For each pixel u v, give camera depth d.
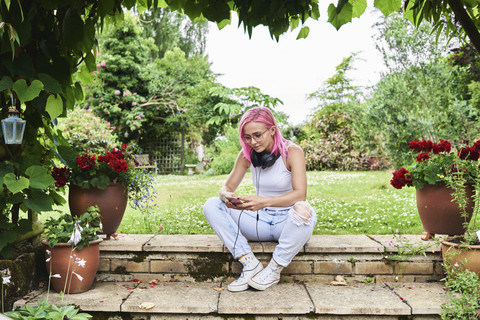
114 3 2.31
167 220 3.98
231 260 2.57
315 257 2.54
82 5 2.23
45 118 2.44
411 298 2.20
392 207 4.59
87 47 2.33
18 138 2.00
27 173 2.12
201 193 6.80
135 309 2.12
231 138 16.50
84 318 1.89
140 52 17.30
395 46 6.83
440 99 6.48
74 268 2.28
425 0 2.26
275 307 2.09
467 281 1.98
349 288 2.40
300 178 2.40
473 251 2.19
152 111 17.75
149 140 18.55
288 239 2.33
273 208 2.55
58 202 2.71
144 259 2.59
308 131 14.20
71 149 2.64
